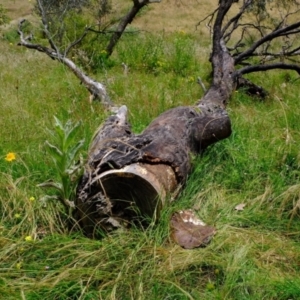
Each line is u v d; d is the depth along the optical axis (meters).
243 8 8.08
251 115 5.92
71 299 3.09
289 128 5.21
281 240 3.69
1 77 8.09
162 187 3.64
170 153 3.90
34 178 4.23
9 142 4.88
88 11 11.40
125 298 3.09
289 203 4.05
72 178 3.64
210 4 17.02
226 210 3.97
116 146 3.76
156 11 16.53
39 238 3.66
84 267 3.29
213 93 6.23
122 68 9.19
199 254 3.36
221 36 7.37
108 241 3.46
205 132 4.69
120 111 4.66
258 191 4.29
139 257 3.34
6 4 16.73
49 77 7.91
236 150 4.73
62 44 9.77
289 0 10.40
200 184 4.24
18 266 3.29
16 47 12.10
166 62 9.29
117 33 10.04
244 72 7.10
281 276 3.29
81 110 5.98
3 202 3.87
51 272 3.23
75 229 3.70
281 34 7.59
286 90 7.39
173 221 3.71
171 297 3.08
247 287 3.17
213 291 3.12
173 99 6.29
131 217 3.61
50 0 10.54
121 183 3.54
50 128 5.29
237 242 3.55
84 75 6.64
